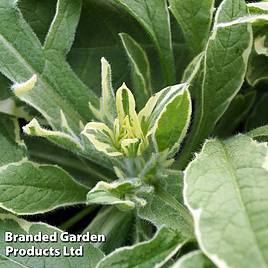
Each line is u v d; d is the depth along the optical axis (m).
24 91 0.56
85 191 0.60
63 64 0.62
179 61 0.67
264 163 0.50
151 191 0.56
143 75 0.64
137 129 0.56
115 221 0.60
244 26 0.58
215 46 0.58
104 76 0.56
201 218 0.47
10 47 0.60
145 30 0.64
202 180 0.49
